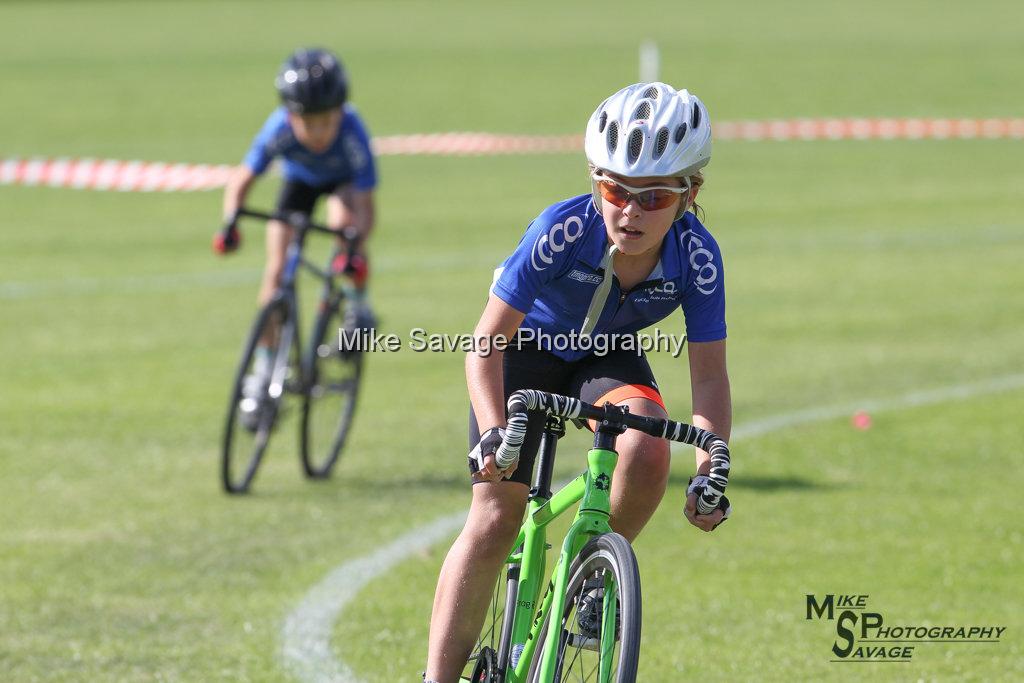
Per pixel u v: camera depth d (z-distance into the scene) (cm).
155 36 12850
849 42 11369
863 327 3159
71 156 5922
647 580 1664
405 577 1681
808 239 4309
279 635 1491
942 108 7488
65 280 3788
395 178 5603
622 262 1101
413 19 14962
